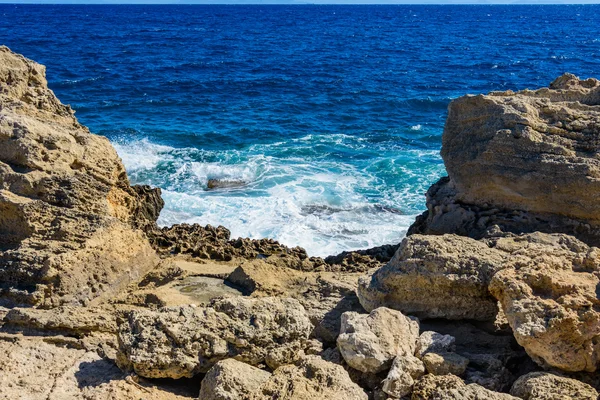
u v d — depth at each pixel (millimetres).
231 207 19422
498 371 7273
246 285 10258
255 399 6430
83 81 49312
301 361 7277
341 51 78562
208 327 7355
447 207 11844
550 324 6930
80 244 9422
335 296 9500
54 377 7293
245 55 72312
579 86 11781
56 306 8844
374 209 19516
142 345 7133
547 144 10781
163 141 30109
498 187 11172
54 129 10914
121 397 6848
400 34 110875
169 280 10391
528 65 64250
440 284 8180
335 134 32125
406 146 29141
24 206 9523
